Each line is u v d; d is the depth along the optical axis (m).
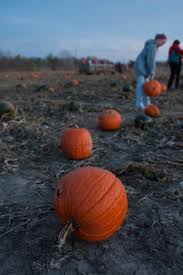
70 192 1.15
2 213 1.43
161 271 1.11
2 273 1.08
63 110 3.85
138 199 1.58
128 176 1.82
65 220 1.16
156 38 3.60
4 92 6.38
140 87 3.73
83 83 8.49
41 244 1.22
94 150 2.27
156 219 1.41
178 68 6.36
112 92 6.06
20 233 1.29
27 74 14.09
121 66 16.33
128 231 1.32
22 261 1.13
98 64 15.24
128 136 2.64
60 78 11.13
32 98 5.14
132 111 4.06
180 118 3.48
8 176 1.83
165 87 6.31
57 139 2.51
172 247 1.23
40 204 1.52
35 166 1.98
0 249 1.20
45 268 1.10
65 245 1.20
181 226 1.37
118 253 1.19
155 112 3.48
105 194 1.16
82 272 1.09
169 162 2.06
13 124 2.73
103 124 2.88
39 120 3.16
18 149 2.24
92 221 1.12
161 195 1.63
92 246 1.22
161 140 2.57
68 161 2.07
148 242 1.26
